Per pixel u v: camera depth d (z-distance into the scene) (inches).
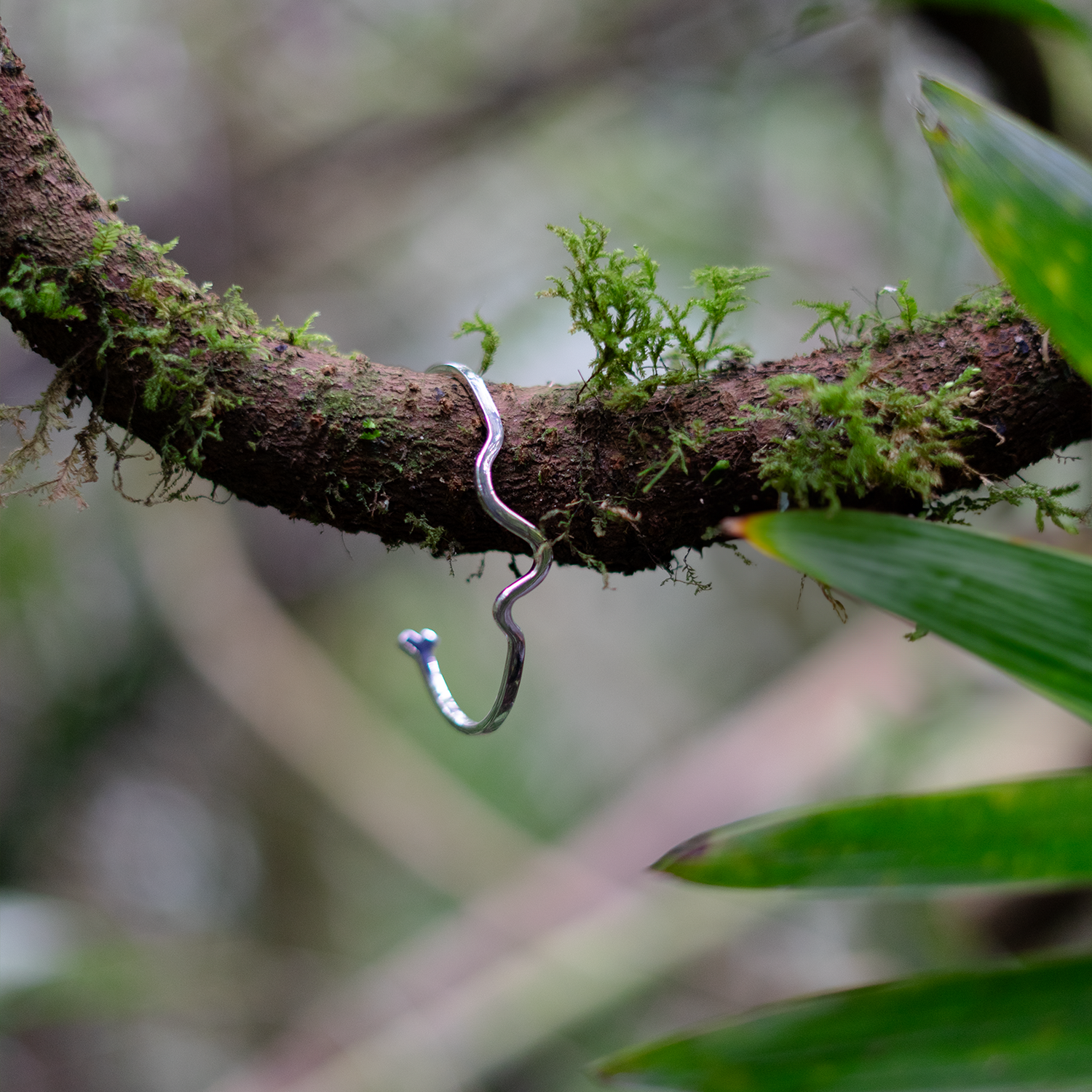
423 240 148.5
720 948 125.6
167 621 140.1
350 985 130.0
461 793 140.0
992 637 25.2
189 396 36.3
